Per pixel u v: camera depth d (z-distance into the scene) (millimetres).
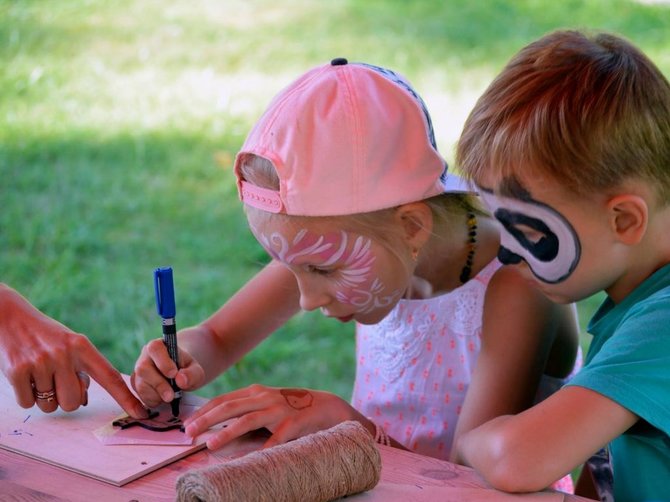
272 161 1340
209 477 1045
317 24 7348
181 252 3926
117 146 5035
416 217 1433
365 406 1871
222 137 5191
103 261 3822
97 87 5938
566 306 1686
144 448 1252
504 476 1170
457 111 5453
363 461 1130
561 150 1223
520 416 1237
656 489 1280
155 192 4480
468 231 1648
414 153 1403
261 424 1317
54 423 1328
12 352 1368
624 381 1199
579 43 1303
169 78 6164
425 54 6539
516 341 1552
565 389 1238
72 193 4434
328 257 1396
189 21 7395
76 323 3354
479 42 6785
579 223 1251
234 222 4207
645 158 1229
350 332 3463
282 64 6434
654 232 1275
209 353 1714
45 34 6867
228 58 6551
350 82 1387
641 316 1242
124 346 3205
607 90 1233
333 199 1352
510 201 1285
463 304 1714
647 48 6219
